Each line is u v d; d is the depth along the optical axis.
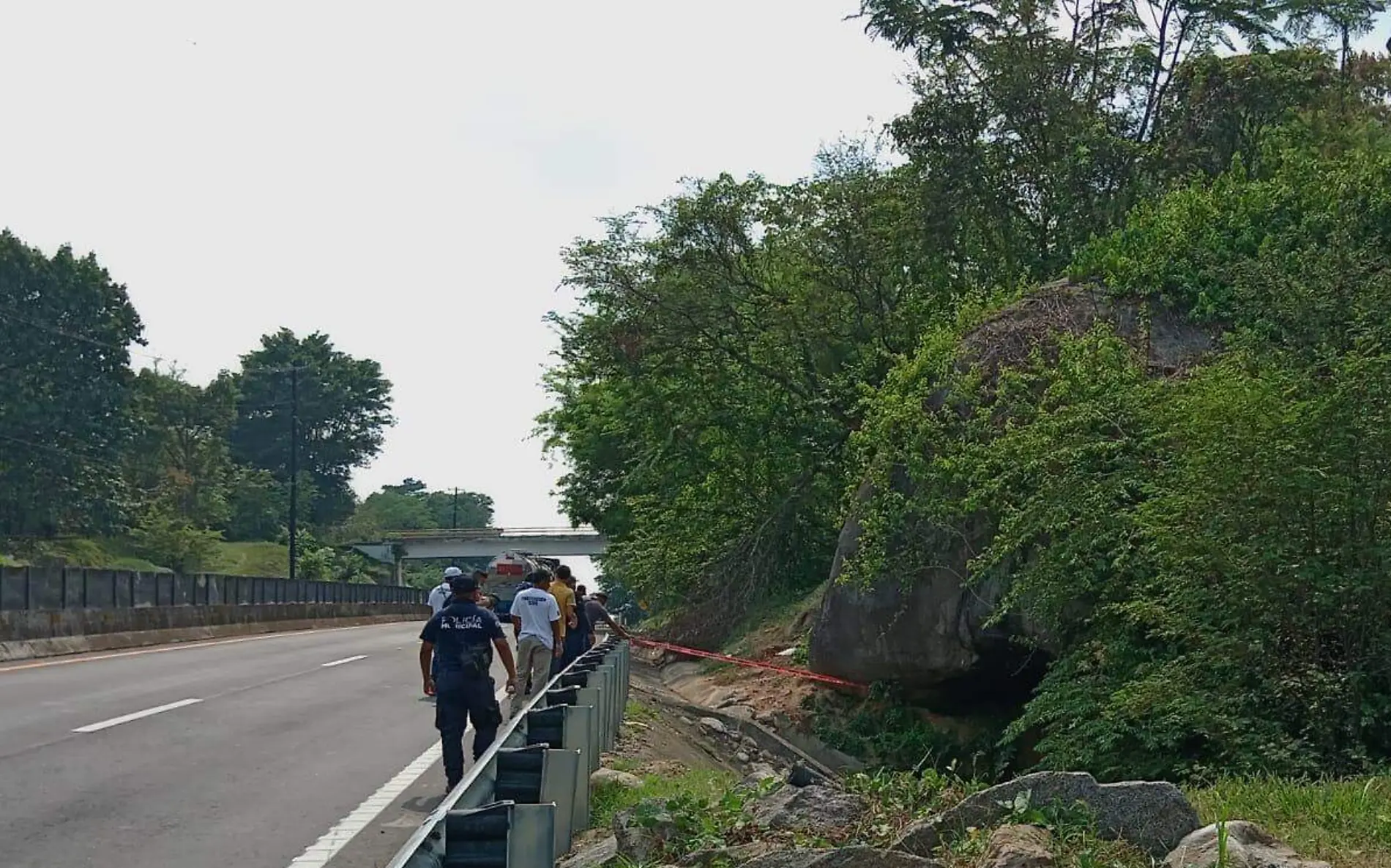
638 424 33.19
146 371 81.38
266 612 40.56
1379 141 28.78
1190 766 11.45
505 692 19.22
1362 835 6.91
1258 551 10.91
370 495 134.50
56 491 66.06
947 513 17.00
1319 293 12.90
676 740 16.30
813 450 29.86
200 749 12.51
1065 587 13.70
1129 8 31.62
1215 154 29.52
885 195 29.80
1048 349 17.67
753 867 6.00
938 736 18.61
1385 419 10.61
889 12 29.38
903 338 28.84
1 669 20.06
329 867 8.09
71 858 8.05
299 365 100.06
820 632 20.78
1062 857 5.99
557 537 83.56
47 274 68.88
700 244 29.72
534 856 5.25
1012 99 29.05
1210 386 12.06
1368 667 10.94
